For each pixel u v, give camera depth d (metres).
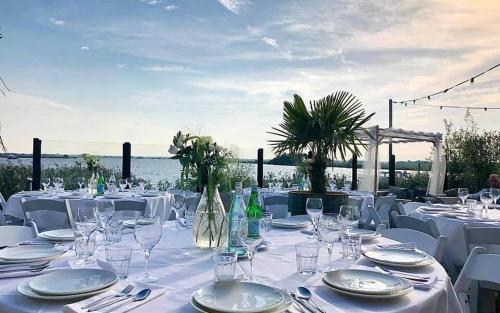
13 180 8.07
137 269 1.69
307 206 2.48
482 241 3.02
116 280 1.44
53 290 1.33
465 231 3.10
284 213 5.01
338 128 5.12
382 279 1.52
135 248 2.10
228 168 2.09
